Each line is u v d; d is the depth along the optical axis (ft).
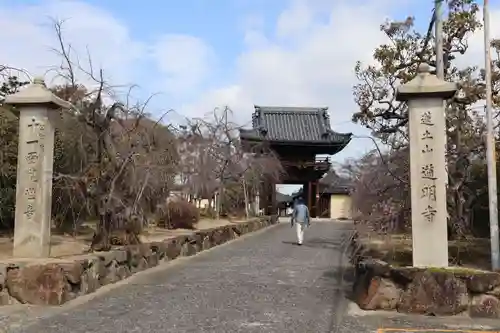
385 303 28.02
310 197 160.76
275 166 122.93
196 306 29.09
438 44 41.75
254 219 103.96
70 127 44.27
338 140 150.30
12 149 46.34
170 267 46.68
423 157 29.04
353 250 51.88
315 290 34.71
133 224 45.11
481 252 39.50
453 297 26.81
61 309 28.09
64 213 50.60
